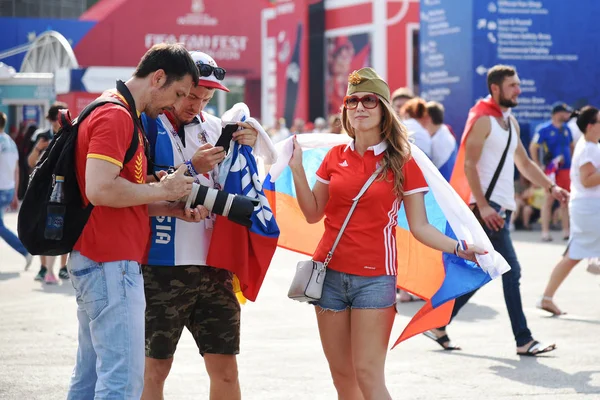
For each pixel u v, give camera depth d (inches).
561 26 1178.6
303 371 480.1
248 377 467.5
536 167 557.9
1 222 869.8
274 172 353.1
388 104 340.5
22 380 457.7
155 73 289.1
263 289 750.5
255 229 332.2
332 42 1797.5
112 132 278.5
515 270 518.6
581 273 827.4
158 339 330.0
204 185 325.7
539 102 1184.2
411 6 1675.7
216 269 337.4
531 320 615.5
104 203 277.1
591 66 1185.4
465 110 1160.2
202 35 2180.1
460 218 354.3
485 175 518.6
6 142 856.9
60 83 1711.4
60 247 286.0
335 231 341.7
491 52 1155.3
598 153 610.5
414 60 1686.8
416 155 357.7
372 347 334.3
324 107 1830.7
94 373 307.0
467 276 362.3
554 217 1240.2
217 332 338.6
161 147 327.6
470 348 537.6
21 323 608.1
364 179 338.3
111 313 284.8
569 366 489.7
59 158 283.4
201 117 339.6
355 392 351.9
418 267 381.1
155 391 334.3
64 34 2267.5
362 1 1706.4
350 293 338.6
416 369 486.3
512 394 434.3
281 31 1963.6
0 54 2178.9
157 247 327.0
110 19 2122.3
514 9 1158.3
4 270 888.3
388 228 339.6
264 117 2070.6
